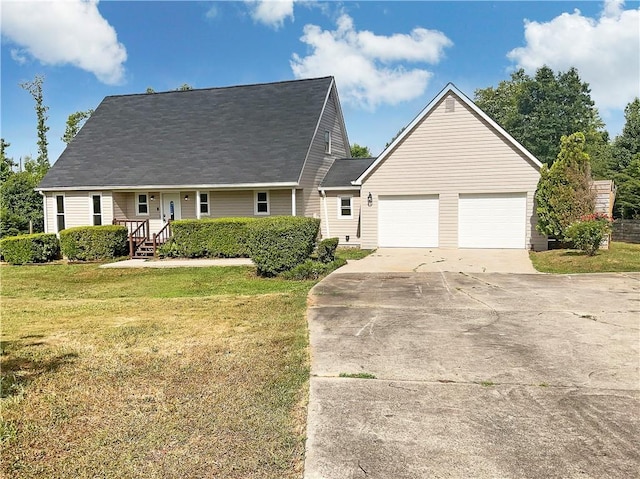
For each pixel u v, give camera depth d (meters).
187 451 3.42
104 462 3.30
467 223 16.72
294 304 8.52
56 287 12.69
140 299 10.04
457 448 3.40
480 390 4.41
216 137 20.25
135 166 19.69
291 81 22.23
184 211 19.67
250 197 19.06
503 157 16.14
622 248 15.23
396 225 17.45
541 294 8.99
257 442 3.53
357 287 10.12
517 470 3.11
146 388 4.61
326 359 5.36
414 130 16.97
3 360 5.53
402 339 6.10
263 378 4.81
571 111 44.62
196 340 6.28
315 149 19.72
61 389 4.61
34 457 3.38
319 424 3.79
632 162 26.77
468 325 6.76
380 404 4.14
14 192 23.00
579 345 5.73
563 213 14.53
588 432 3.59
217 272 13.88
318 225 13.97
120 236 17.94
